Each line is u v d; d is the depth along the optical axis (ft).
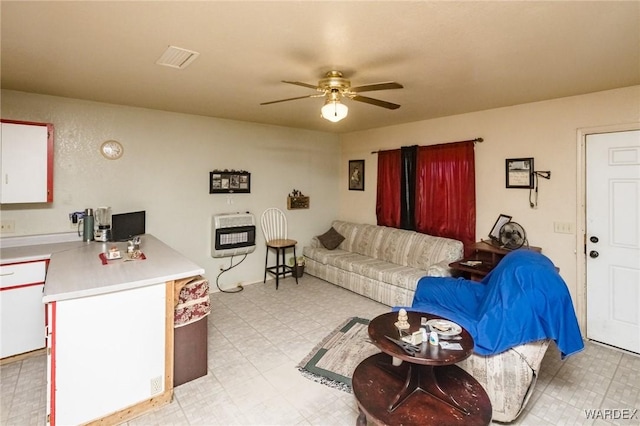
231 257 14.94
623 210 9.43
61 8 5.29
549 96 10.28
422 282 10.09
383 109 12.16
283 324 11.10
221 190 14.38
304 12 5.38
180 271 7.39
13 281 8.57
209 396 7.36
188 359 7.88
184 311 7.76
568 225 10.40
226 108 12.26
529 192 11.20
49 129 10.01
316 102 11.31
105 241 10.77
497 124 11.97
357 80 8.73
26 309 8.79
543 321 6.31
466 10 5.29
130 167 12.12
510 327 6.47
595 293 10.03
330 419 6.66
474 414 5.23
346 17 5.54
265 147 15.83
